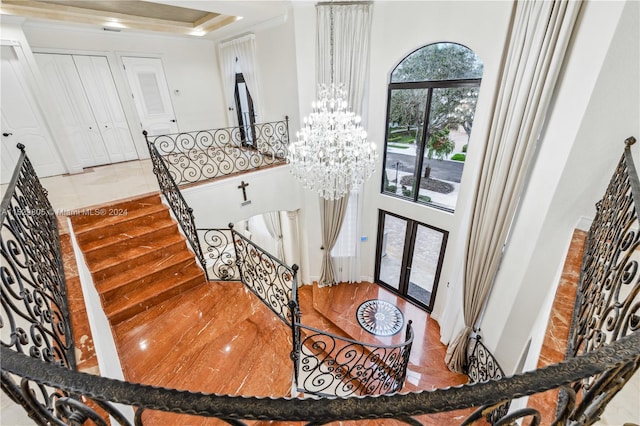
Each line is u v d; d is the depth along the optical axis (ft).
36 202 8.73
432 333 17.88
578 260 7.37
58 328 5.78
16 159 16.21
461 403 2.38
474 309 13.48
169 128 22.59
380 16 15.44
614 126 7.26
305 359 10.53
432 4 13.46
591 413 2.75
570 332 5.99
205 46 22.76
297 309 10.07
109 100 19.89
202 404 2.44
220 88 24.29
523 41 10.26
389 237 20.76
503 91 11.25
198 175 18.20
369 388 13.99
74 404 2.68
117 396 2.43
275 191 19.12
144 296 11.70
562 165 8.45
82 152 19.58
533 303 9.57
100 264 11.73
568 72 8.91
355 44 15.78
